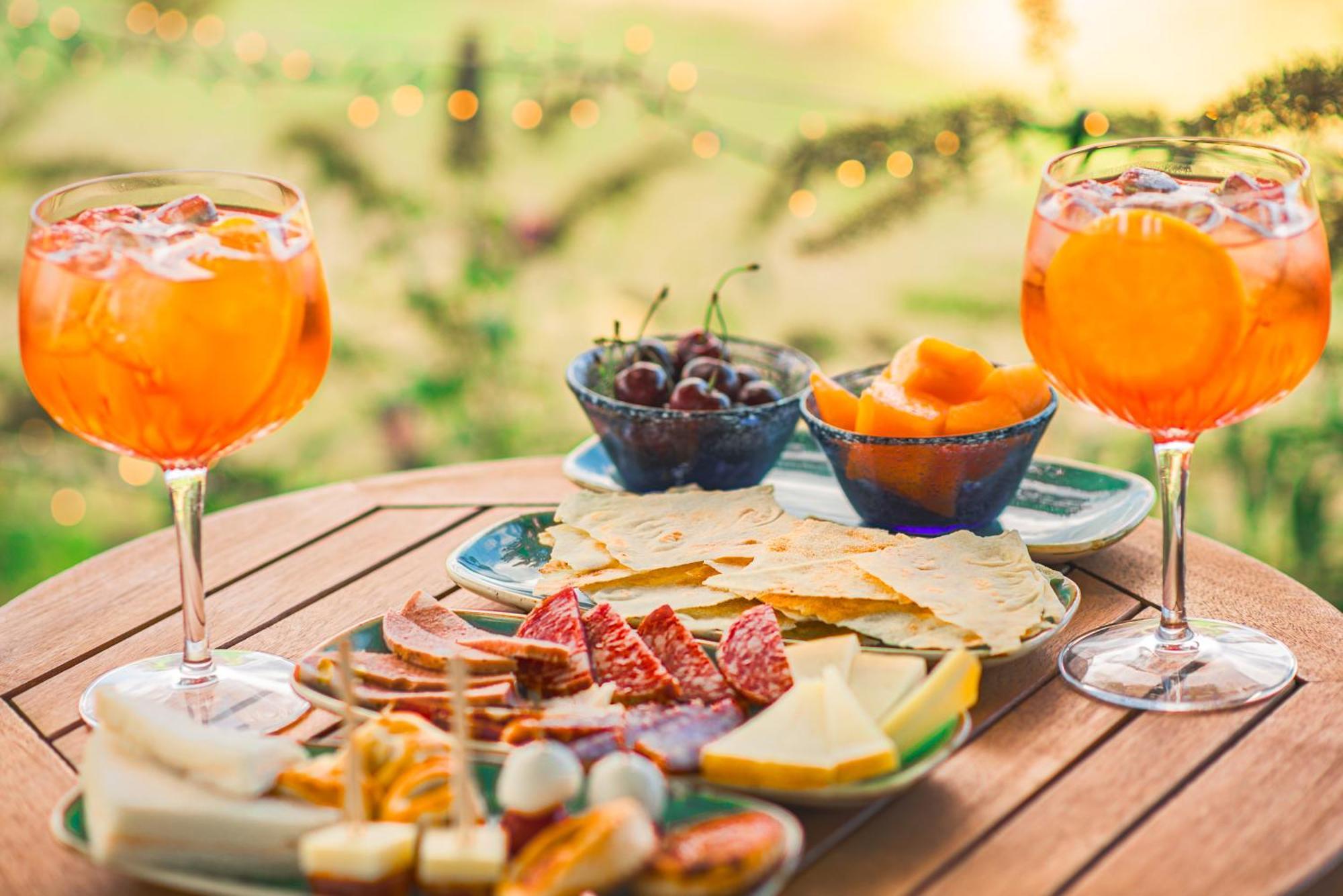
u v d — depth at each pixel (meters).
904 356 1.24
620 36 2.85
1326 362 1.67
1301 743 1.04
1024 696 1.08
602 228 2.61
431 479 1.36
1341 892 0.98
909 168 1.71
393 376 2.38
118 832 0.96
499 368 2.31
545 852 0.94
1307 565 1.74
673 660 1.08
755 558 1.15
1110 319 1.04
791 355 1.36
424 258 2.30
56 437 2.38
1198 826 0.99
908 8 2.78
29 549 2.45
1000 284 2.39
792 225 2.57
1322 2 2.15
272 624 1.18
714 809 0.98
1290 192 1.04
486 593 1.16
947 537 1.17
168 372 1.04
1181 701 1.06
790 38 2.85
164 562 1.25
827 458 1.27
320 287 1.08
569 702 1.05
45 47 2.35
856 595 1.10
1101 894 0.96
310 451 2.44
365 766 0.99
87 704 1.10
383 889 0.94
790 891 0.96
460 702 0.95
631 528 1.20
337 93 2.65
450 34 2.67
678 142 2.30
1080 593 1.15
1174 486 1.10
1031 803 1.01
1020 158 1.70
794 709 1.02
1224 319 1.03
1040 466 1.30
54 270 1.04
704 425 1.27
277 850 0.96
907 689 1.04
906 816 1.00
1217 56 2.09
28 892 0.98
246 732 1.07
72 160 2.32
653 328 2.44
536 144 2.27
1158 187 1.09
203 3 2.42
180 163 2.50
